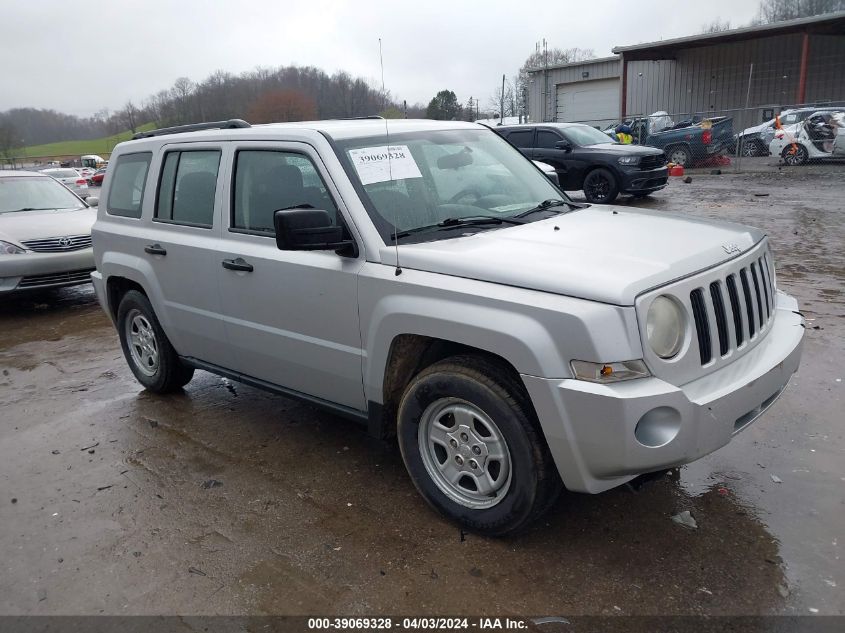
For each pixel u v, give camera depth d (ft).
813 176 58.80
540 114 111.86
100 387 18.83
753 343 10.75
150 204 15.96
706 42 87.92
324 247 11.23
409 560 10.36
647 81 99.25
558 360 9.12
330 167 12.03
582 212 13.55
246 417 16.08
